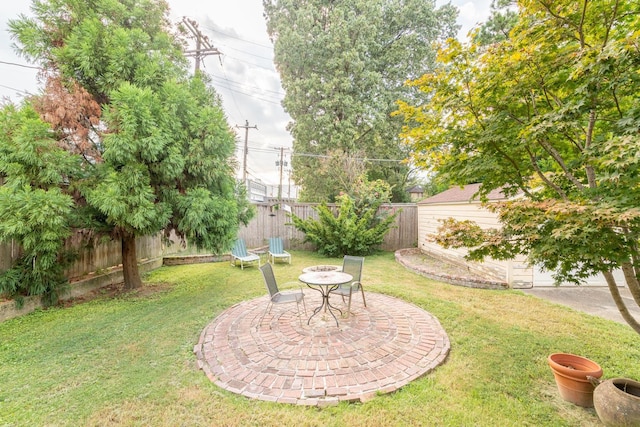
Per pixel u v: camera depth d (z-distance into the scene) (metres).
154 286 6.37
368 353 3.30
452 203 8.52
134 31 5.18
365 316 4.43
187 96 5.36
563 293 5.70
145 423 2.28
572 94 2.38
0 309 4.29
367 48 15.89
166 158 4.95
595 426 2.22
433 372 2.95
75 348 3.49
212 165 5.62
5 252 4.50
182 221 5.43
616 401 1.97
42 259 4.43
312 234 10.31
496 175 3.07
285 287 6.28
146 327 4.11
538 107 2.83
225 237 5.96
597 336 3.71
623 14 2.20
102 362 3.18
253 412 2.40
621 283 6.15
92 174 4.88
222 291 5.94
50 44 4.88
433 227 10.24
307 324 4.14
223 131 5.70
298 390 2.66
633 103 2.28
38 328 4.08
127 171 4.67
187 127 5.45
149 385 2.76
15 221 3.80
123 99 4.51
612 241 2.00
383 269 8.19
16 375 2.93
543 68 2.43
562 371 2.49
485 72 2.78
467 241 2.82
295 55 15.90
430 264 8.48
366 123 16.11
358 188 11.98
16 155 4.03
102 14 5.22
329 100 15.45
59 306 5.03
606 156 1.92
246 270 8.11
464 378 2.84
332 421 2.30
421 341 3.58
